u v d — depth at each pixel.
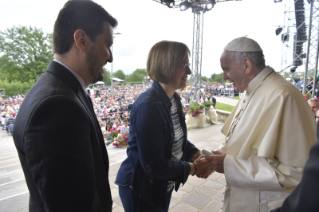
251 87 1.22
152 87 1.21
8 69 37.88
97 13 0.76
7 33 36.53
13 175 4.11
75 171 0.59
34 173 0.57
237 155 1.17
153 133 1.05
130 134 1.27
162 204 1.24
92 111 0.84
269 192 1.07
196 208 2.44
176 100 1.41
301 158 0.96
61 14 0.75
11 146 10.64
